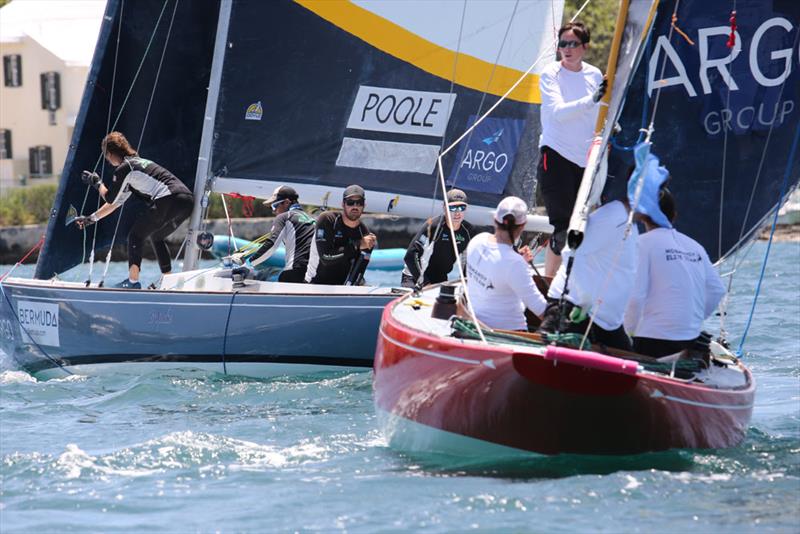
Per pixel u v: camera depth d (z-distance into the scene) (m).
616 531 19.08
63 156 135.88
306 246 36.47
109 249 39.38
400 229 97.12
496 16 39.00
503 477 22.34
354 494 21.41
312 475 22.88
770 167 32.03
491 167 39.78
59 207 38.88
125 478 23.11
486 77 39.25
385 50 38.50
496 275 23.27
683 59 30.72
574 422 21.45
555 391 21.03
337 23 38.25
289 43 38.28
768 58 31.34
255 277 36.41
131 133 39.19
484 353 21.48
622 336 22.64
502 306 23.59
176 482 22.70
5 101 138.12
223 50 38.16
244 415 28.97
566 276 22.16
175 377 34.12
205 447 25.03
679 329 23.39
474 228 42.72
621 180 30.25
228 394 31.77
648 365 22.16
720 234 32.56
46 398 32.31
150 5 38.59
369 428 27.00
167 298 34.66
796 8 31.03
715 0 30.41
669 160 31.58
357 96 38.72
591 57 134.88
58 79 135.25
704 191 32.03
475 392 21.84
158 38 38.88
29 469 23.80
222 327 34.25
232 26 38.06
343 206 34.94
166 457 24.45
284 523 19.98
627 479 21.72
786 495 20.89
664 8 30.11
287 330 33.84
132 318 35.00
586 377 20.70
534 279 26.73
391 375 24.28
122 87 38.91
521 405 21.41
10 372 38.19
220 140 38.56
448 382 22.31
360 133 38.94
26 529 20.08
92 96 38.56
